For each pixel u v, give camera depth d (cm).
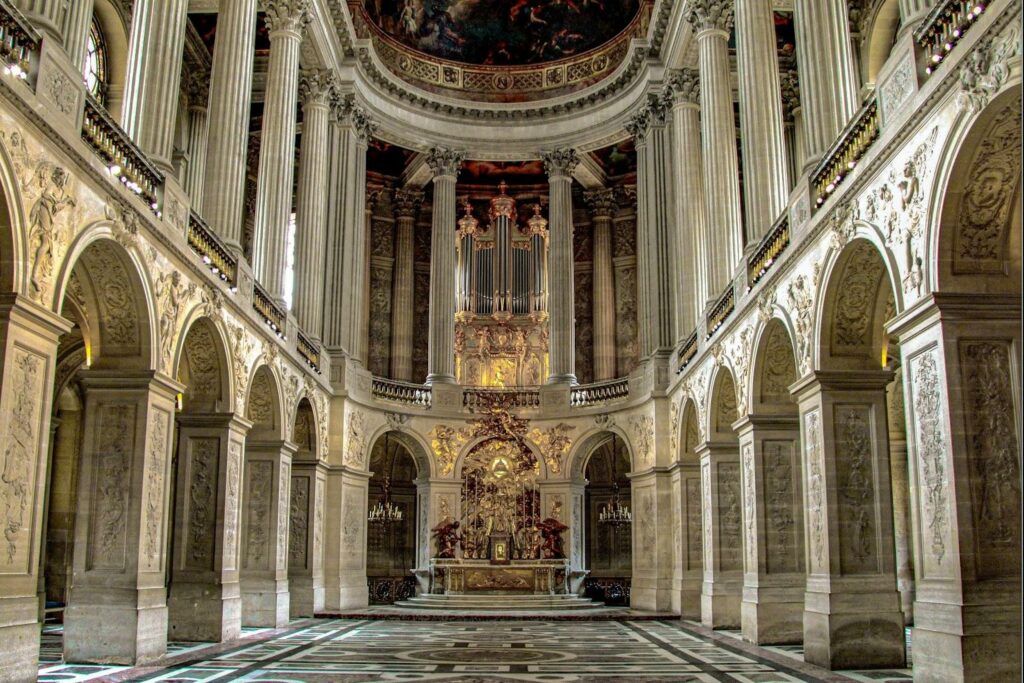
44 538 2133
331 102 2772
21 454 995
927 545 1001
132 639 1295
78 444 2328
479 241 3394
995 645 916
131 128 1540
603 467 3262
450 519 2842
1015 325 967
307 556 2380
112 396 1340
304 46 2559
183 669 1262
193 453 1700
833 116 1453
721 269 2142
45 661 1323
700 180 2569
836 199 1247
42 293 1027
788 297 1485
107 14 2270
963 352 963
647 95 2805
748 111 1862
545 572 2680
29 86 1013
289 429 2164
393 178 3488
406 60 3141
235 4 1942
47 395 1038
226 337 1688
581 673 1247
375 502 3203
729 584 2028
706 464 2102
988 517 938
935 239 972
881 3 2286
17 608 977
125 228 1233
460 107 3112
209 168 1873
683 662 1375
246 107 1938
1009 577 932
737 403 1850
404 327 3412
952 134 929
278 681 1146
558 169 3112
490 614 2341
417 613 2361
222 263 1714
